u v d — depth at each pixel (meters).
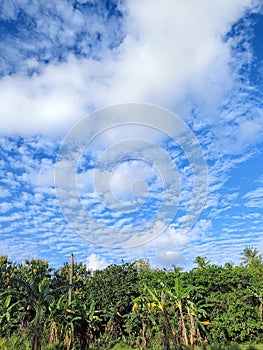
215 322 17.22
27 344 13.16
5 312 16.81
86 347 16.14
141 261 22.80
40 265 26.64
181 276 19.06
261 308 18.08
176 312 15.40
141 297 17.44
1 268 25.12
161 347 14.33
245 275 19.14
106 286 20.56
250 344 14.91
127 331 17.89
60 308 15.64
